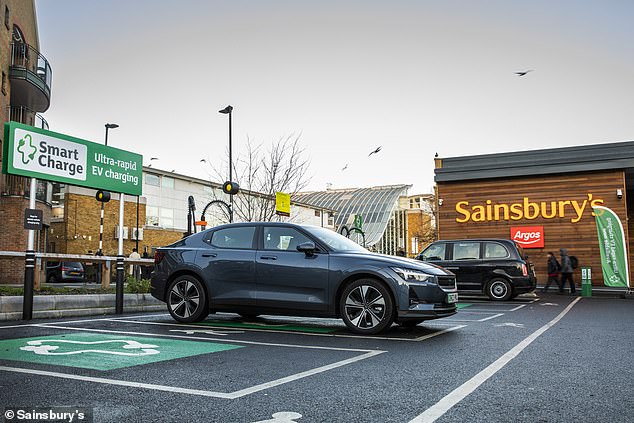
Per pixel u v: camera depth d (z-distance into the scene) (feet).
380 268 24.70
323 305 25.48
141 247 148.25
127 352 19.22
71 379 14.84
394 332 25.70
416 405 12.46
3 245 70.59
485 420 11.34
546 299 54.03
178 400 12.78
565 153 73.82
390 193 245.45
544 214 73.05
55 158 30.22
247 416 11.53
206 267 28.09
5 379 14.78
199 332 24.95
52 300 32.04
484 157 77.41
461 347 20.94
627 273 67.15
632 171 72.13
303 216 209.05
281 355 18.98
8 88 75.36
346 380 15.01
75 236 134.72
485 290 52.47
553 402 12.75
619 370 16.44
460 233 77.30
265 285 26.71
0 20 71.56
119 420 11.21
